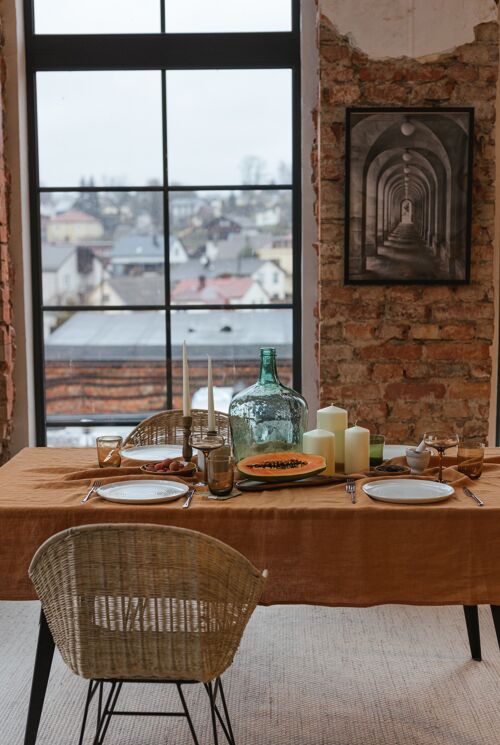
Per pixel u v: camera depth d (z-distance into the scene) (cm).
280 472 238
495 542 213
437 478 245
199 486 239
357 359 378
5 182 386
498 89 378
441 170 368
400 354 378
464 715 243
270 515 215
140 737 234
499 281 390
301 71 386
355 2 362
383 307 376
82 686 264
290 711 247
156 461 267
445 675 267
